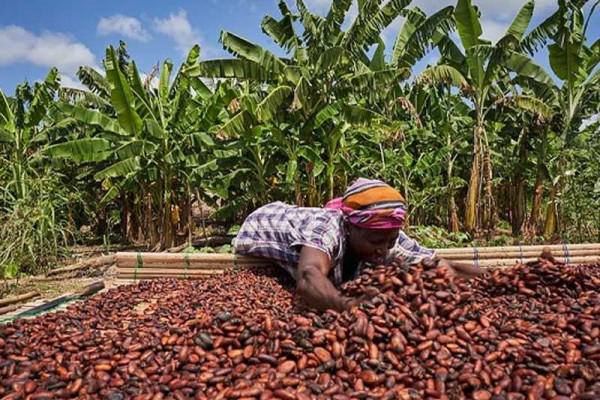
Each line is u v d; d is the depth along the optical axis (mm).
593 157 10406
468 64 11148
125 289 4445
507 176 13883
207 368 2145
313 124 10266
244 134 10289
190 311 3350
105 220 15008
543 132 12000
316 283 2758
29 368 2244
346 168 10945
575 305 2566
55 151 10391
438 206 13562
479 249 4906
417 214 12805
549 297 2840
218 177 11492
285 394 1797
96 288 4949
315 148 10508
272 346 2199
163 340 2387
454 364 2000
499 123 12734
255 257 4688
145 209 13586
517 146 13203
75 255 10945
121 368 2197
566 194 10703
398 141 11703
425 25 11086
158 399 1877
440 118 12656
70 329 3012
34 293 6090
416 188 12133
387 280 2543
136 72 11070
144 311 3625
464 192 14266
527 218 14016
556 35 10453
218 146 10883
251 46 10164
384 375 1958
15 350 2486
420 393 1844
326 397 1804
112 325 3158
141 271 4918
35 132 12078
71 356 2377
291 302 3477
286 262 4246
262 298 3648
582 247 4980
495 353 2033
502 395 1778
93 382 2037
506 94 13148
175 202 13320
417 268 2609
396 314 2246
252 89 12305
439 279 2535
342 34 10789
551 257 3152
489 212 11766
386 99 12250
